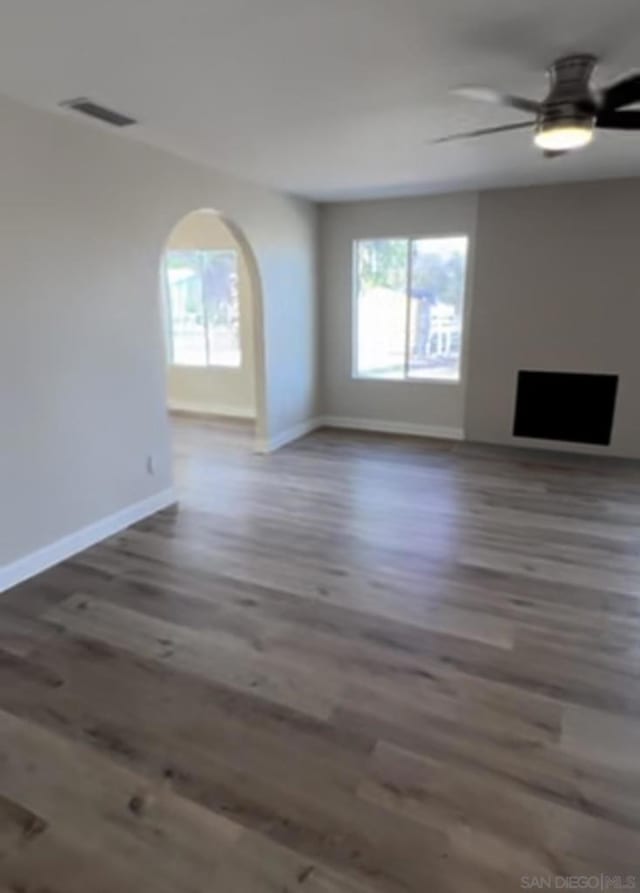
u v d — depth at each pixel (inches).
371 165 172.6
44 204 124.0
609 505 170.7
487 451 227.8
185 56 94.5
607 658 100.1
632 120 96.3
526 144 149.2
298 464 212.5
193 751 80.5
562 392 223.0
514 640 105.4
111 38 88.0
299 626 110.3
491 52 93.4
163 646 104.4
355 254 247.0
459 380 241.0
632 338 208.1
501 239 219.3
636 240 200.7
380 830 68.4
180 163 161.8
